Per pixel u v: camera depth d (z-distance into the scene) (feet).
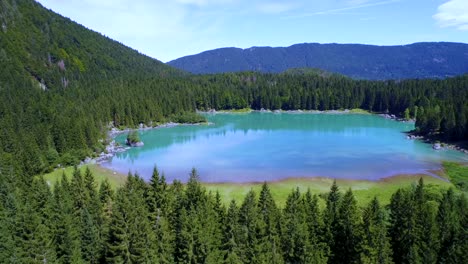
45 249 147.54
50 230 164.14
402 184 320.29
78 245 159.12
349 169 367.86
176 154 447.83
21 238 148.87
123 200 162.61
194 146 495.00
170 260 150.41
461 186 307.99
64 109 528.22
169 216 191.52
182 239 148.56
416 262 142.00
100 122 527.81
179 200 199.72
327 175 348.59
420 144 488.44
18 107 474.90
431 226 150.41
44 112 483.51
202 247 140.97
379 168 370.94
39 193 193.47
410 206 155.74
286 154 435.12
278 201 274.16
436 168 371.15
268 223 160.86
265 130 624.18
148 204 201.16
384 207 232.32
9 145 351.87
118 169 383.86
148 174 363.56
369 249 139.03
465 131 479.41
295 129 629.51
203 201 188.14
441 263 140.97
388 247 143.43
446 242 149.79
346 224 155.74
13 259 144.15
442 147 464.65
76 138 418.72
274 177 344.08
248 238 155.63
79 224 170.50
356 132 590.14
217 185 322.96
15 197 202.18
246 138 548.72
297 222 152.35
